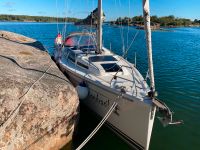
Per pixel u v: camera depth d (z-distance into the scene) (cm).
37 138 752
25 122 721
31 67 1076
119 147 887
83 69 1115
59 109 810
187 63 2277
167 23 13238
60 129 827
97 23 1166
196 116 1126
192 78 1706
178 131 999
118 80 971
